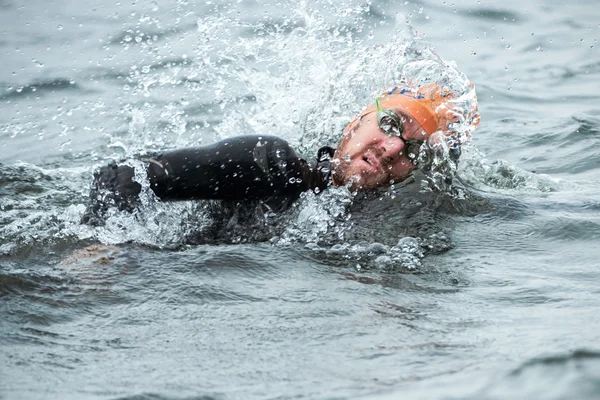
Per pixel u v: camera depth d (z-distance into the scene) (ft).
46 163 64.80
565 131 74.18
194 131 70.74
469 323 30.81
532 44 103.14
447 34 104.53
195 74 77.71
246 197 47.42
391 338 29.04
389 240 44.32
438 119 53.72
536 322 30.45
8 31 98.37
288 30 92.68
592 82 90.63
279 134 62.54
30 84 82.38
